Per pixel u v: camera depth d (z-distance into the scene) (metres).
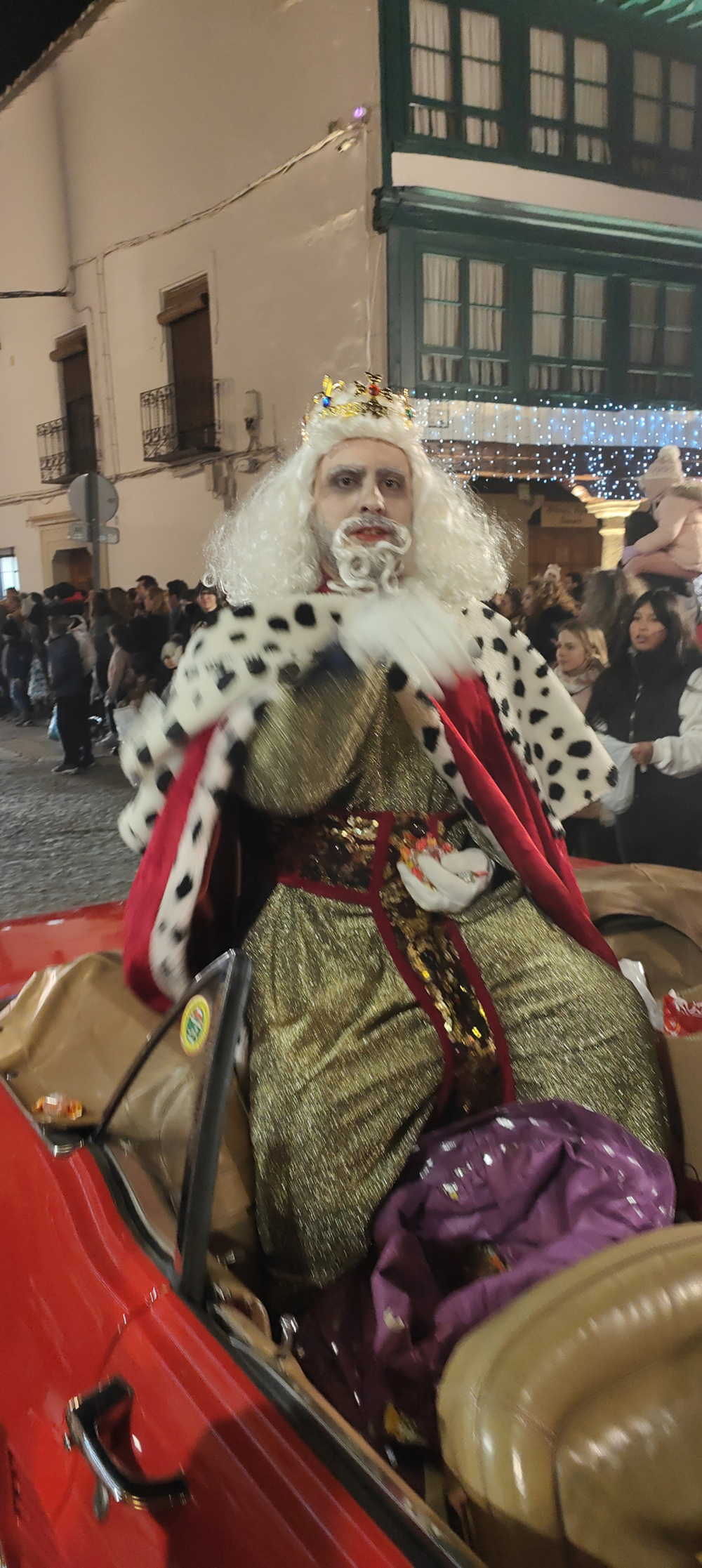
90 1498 0.92
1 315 13.83
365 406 1.53
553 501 8.64
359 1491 0.76
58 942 1.85
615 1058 1.35
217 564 1.73
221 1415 0.83
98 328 11.81
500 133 7.84
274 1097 1.28
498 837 1.43
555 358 8.40
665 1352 0.81
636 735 3.87
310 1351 1.13
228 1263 1.19
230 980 0.90
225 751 1.34
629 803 3.88
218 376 10.03
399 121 7.56
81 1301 1.02
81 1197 1.11
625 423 8.59
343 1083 1.27
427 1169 1.18
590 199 8.20
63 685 8.56
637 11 7.96
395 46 7.43
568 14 7.81
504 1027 1.37
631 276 8.49
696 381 8.92
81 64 10.88
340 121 7.88
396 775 1.44
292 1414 0.82
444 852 1.43
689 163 8.48
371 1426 1.04
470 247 7.97
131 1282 0.99
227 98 9.04
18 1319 1.11
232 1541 0.77
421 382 8.04
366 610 1.41
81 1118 1.25
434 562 1.62
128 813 1.43
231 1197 1.24
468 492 1.72
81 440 12.91
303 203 8.46
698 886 1.91
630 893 1.88
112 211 11.03
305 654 1.36
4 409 14.34
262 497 1.60
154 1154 1.13
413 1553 0.71
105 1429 0.88
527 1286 1.03
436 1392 0.99
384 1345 1.02
